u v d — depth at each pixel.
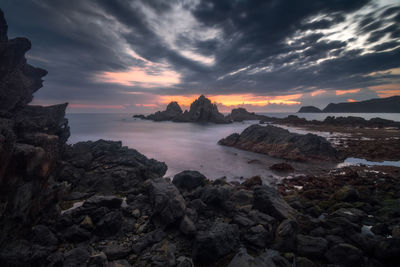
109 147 21.48
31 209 8.64
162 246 8.16
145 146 39.34
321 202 13.15
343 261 7.16
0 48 13.70
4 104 14.25
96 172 16.44
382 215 11.01
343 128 74.69
